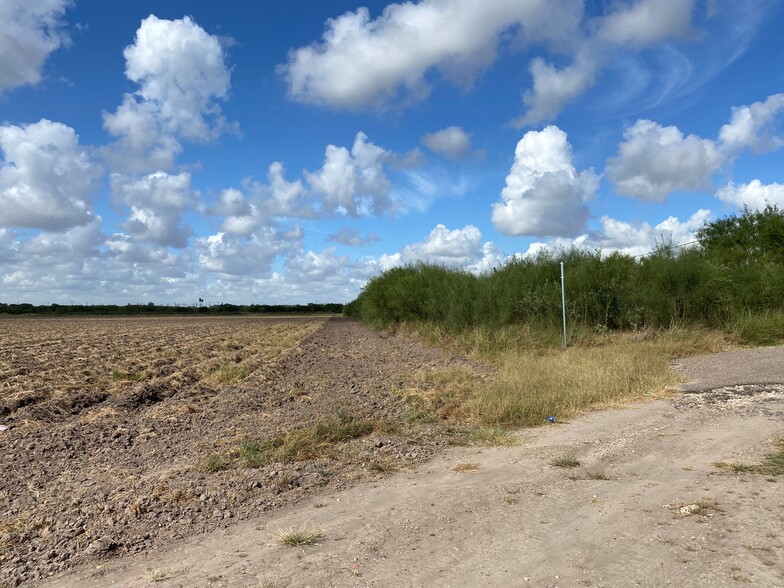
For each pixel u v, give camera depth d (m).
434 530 4.96
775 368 12.76
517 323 22.69
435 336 26.19
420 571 4.19
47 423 11.51
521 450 7.63
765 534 4.44
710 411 9.10
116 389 14.93
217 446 8.60
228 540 5.06
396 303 33.84
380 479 6.70
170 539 5.18
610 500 5.46
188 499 6.20
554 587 3.86
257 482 6.63
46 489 7.06
